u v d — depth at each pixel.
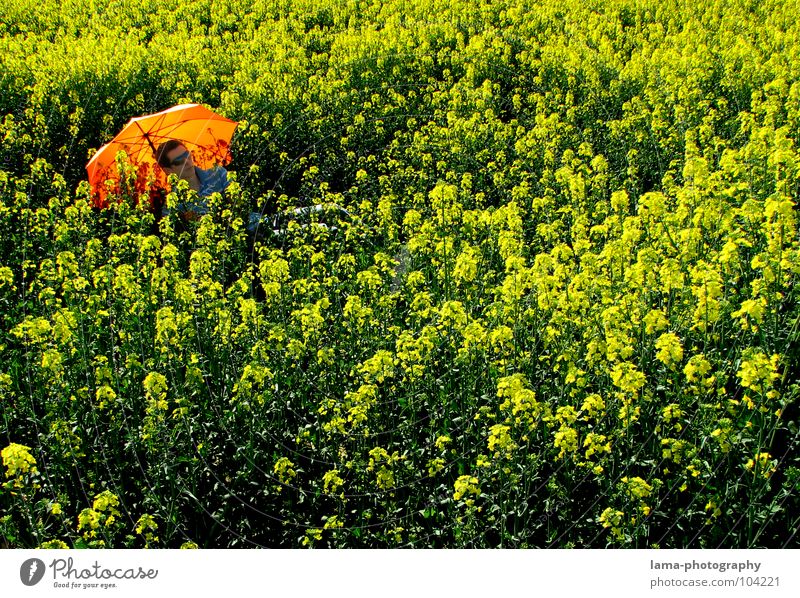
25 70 17.38
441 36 18.66
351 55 17.44
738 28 18.47
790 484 5.11
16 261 9.52
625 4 21.02
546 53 16.31
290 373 6.98
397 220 11.23
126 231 11.16
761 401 5.13
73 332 7.33
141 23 24.91
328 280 8.49
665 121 12.51
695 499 5.16
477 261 8.37
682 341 6.33
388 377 6.66
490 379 6.46
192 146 12.39
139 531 5.14
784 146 8.70
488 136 13.03
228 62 18.61
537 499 5.62
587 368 6.47
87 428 6.37
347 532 5.50
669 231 8.13
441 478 5.88
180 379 6.97
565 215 10.09
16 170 13.23
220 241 9.89
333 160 13.09
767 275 6.07
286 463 5.70
